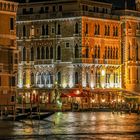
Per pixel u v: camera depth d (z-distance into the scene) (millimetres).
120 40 185250
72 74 176625
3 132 111375
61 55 178125
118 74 184250
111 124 127562
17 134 108938
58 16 177750
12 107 138750
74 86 176000
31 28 181625
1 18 151125
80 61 175375
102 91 178500
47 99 177750
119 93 181125
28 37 181875
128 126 123875
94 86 178000
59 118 139875
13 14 153875
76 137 106250
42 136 106938
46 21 179625
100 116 148000
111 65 182250
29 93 180000
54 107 163625
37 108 140875
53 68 179000
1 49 150375
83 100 173375
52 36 179125
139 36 189000
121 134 110688
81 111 164500
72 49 176500
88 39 176750
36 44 181375
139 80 188250
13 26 153875
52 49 179500
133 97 180250
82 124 126625
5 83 151000
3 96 150000
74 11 176000
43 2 181250
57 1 179250
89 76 177500
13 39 153875
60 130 115438
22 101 163625
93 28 178000
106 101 178250
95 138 105250
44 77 180375
